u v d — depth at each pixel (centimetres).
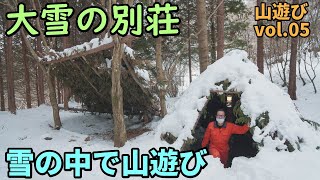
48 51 941
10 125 1084
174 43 1684
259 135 523
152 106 900
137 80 797
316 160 469
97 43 728
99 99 1011
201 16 903
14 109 1495
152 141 611
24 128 1021
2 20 1919
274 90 602
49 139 830
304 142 532
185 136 571
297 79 1808
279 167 448
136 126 936
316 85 1627
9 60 1611
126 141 677
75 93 1075
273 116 542
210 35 1825
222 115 573
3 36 1961
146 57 1636
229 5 1664
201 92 621
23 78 2641
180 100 657
